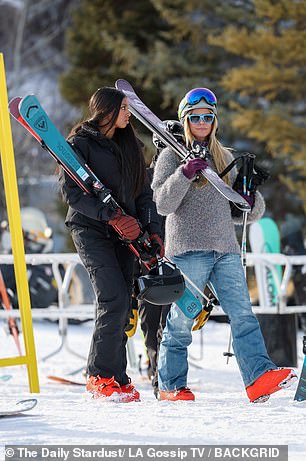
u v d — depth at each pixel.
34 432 7.27
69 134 10.53
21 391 11.66
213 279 9.97
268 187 44.94
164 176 9.96
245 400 10.08
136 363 14.91
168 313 10.48
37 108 9.93
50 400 9.59
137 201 10.47
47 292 22.42
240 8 44.06
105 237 10.19
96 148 10.16
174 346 10.16
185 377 10.18
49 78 62.06
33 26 62.81
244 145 45.28
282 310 15.26
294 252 23.22
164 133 10.14
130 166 10.25
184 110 10.05
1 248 26.58
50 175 52.00
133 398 10.09
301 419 7.94
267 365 9.46
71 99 46.44
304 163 37.94
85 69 46.91
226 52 44.66
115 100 10.13
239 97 43.97
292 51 37.59
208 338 22.38
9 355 17.86
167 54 43.56
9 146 10.91
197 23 43.41
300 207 44.28
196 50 44.66
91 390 10.09
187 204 9.88
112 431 7.28
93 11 46.84
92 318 15.81
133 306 12.32
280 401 9.52
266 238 19.78
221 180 9.57
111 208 9.77
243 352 9.60
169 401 9.58
